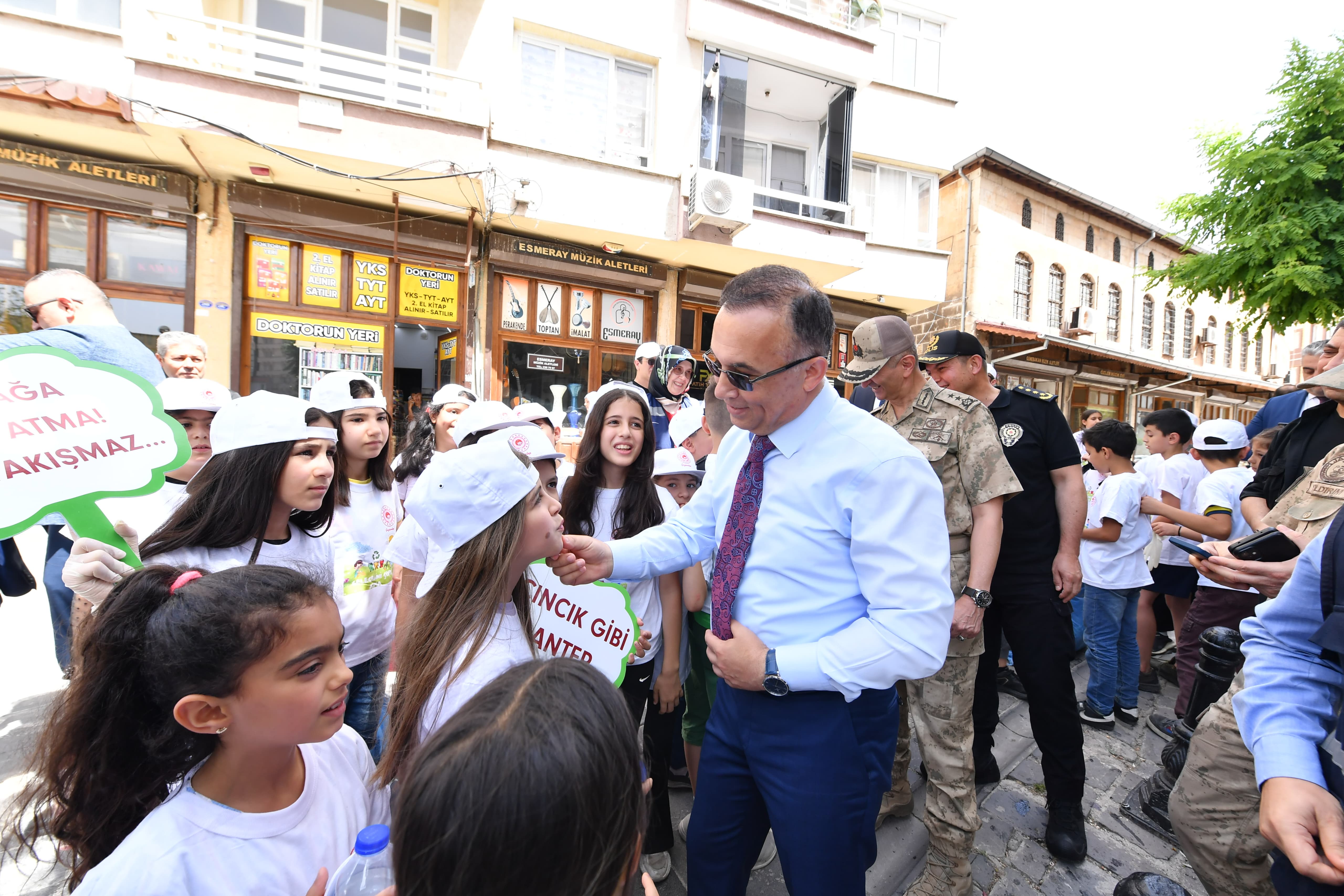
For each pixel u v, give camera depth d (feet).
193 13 20.31
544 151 23.50
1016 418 7.94
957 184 38.81
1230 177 26.61
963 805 6.35
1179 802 5.17
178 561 4.96
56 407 4.66
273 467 5.25
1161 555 12.51
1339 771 3.45
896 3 34.50
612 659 6.21
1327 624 3.57
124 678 3.14
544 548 4.39
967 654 6.49
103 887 2.79
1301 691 3.80
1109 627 10.63
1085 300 47.39
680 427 9.75
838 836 4.21
